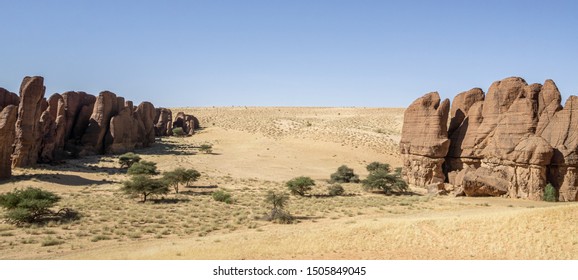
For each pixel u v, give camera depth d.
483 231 24.44
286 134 110.62
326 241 24.27
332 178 64.94
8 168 47.88
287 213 34.31
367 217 34.62
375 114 151.25
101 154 75.81
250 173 69.56
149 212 36.09
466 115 52.97
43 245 24.75
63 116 67.69
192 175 54.09
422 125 53.16
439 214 34.62
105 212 35.38
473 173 45.22
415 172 53.75
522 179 42.47
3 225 29.84
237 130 115.88
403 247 23.36
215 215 35.59
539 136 42.72
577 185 40.62
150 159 75.06
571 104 42.31
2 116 47.53
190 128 115.81
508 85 46.72
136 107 96.69
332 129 114.75
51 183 48.44
